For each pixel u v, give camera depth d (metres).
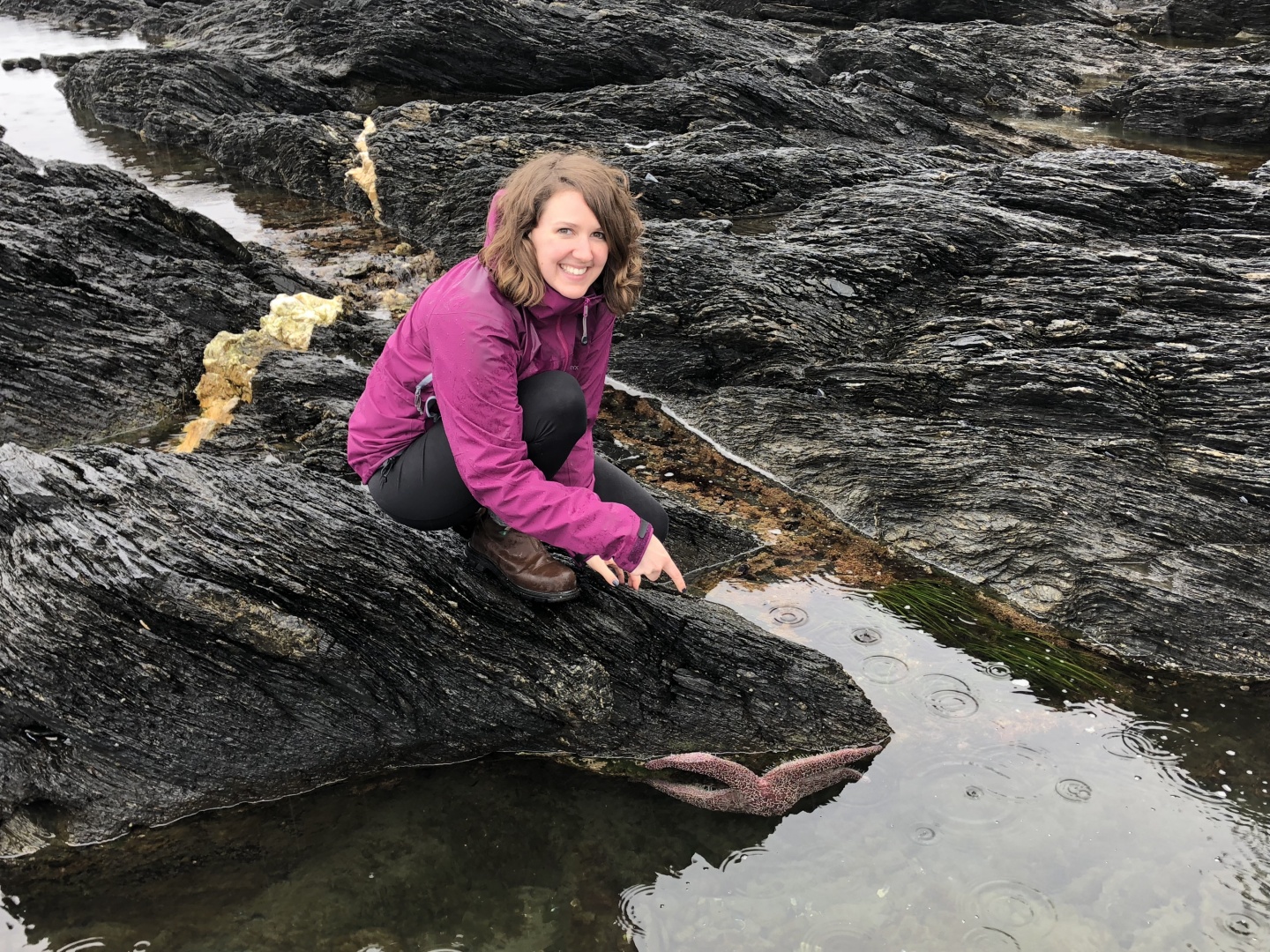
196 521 3.84
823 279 7.51
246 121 12.36
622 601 4.11
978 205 8.36
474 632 3.90
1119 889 3.36
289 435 6.21
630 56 15.96
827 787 3.82
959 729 4.15
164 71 13.81
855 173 10.71
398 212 10.38
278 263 8.66
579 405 3.15
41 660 3.57
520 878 3.44
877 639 4.74
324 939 3.19
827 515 5.88
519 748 4.03
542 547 3.70
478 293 2.88
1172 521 5.36
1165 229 8.73
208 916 3.26
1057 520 5.44
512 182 2.90
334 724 3.84
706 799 3.73
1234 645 4.68
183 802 3.69
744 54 16.45
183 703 3.69
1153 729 4.18
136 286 7.24
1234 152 13.92
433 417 3.24
